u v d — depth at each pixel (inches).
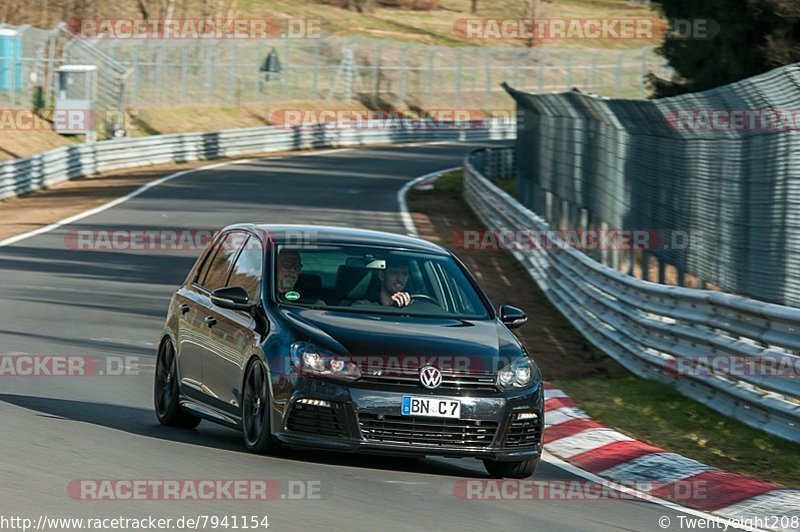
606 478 1242.6
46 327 2117.4
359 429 1115.3
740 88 1601.9
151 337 2081.7
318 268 1274.6
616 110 2385.6
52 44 6919.3
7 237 3550.7
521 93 3796.8
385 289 1266.0
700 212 1927.9
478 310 1291.8
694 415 1610.5
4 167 4662.9
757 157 1669.5
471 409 1135.6
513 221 3469.5
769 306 1493.6
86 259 3134.8
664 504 1126.4
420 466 1230.3
